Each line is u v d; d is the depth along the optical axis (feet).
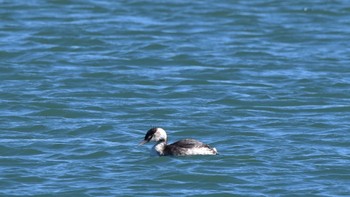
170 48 163.84
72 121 117.50
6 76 142.61
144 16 188.55
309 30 180.55
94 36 170.71
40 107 124.57
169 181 92.38
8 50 158.61
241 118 119.85
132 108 125.08
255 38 173.47
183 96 132.77
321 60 157.38
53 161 99.55
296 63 155.02
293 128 114.62
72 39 168.04
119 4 197.77
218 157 99.40
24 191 90.02
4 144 105.91
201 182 92.43
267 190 90.53
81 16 186.70
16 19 182.50
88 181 92.68
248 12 193.67
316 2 204.54
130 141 108.06
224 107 126.31
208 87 138.21
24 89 134.72
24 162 99.14
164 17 188.34
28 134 111.24
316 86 139.03
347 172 95.81
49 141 107.76
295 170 96.17
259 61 155.74
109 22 182.39
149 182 92.22
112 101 128.98
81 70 147.33
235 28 181.37
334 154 102.53
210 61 154.81
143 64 153.28
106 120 118.21
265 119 119.34
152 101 129.29
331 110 124.88
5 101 127.03
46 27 176.14
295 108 126.21
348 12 196.13
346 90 137.18
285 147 105.09
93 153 102.22
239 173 94.68
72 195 88.79
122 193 89.20
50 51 159.43
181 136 111.55
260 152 102.89
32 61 152.66
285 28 181.37
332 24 186.50
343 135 110.93
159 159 98.43
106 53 159.74
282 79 143.95
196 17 189.16
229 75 146.51
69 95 132.16
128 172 95.20
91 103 127.34
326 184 92.43
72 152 102.89
